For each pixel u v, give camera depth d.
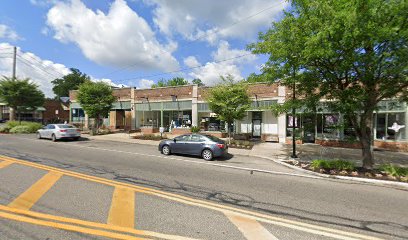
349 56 7.58
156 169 8.60
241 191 6.19
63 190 5.73
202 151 11.27
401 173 8.10
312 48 7.42
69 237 3.53
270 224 4.19
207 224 4.10
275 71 10.04
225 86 16.23
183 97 23.53
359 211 4.98
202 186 6.54
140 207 4.80
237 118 16.12
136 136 21.17
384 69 7.72
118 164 9.31
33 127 25.16
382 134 15.66
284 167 9.84
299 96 11.44
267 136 19.66
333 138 16.61
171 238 3.58
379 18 6.62
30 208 4.59
